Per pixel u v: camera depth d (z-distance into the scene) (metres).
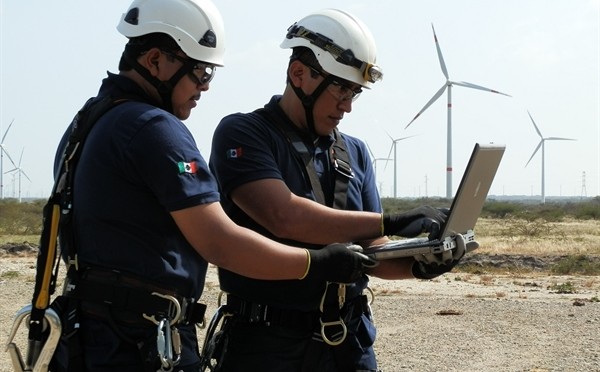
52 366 3.06
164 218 3.01
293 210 3.51
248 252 3.00
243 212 3.71
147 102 3.13
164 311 2.98
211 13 3.21
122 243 2.98
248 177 3.56
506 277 19.72
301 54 3.69
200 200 2.95
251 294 3.68
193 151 3.00
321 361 3.68
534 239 36.53
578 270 21.84
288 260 3.08
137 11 3.15
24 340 9.21
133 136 2.95
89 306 2.99
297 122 3.76
